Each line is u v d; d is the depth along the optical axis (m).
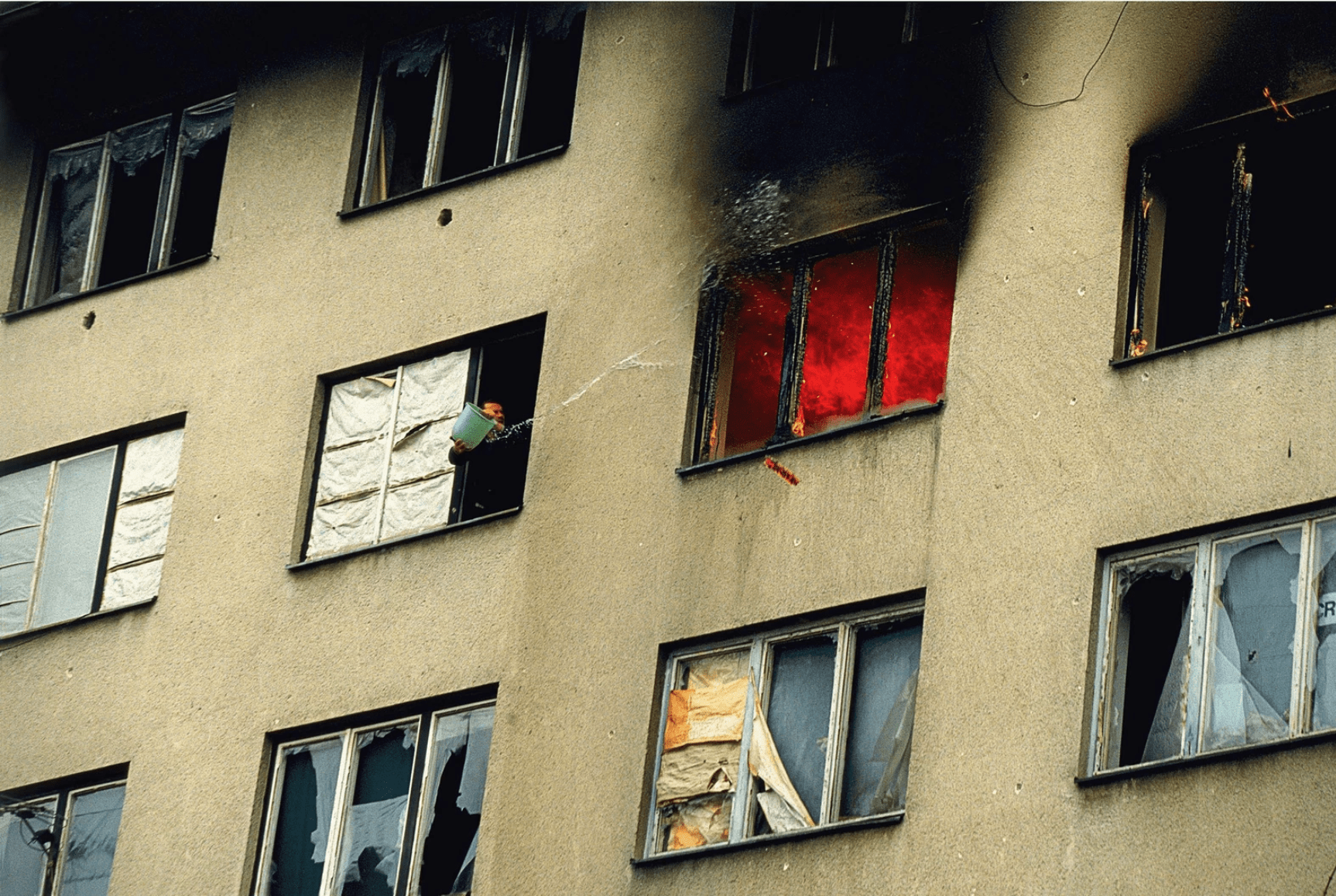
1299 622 32.00
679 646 37.50
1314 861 29.98
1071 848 31.97
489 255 42.69
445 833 38.91
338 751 40.53
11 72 51.12
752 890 34.66
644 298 40.47
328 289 44.44
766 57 41.81
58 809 43.34
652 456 39.00
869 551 35.91
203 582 43.19
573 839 36.94
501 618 39.34
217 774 41.28
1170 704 32.66
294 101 46.94
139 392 45.97
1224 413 33.28
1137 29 36.91
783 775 35.84
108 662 43.72
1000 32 38.44
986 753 33.38
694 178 40.97
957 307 36.72
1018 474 34.88
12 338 48.41
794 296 39.41
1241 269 35.03
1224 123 35.47
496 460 41.84
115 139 49.88
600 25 43.59
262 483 43.41
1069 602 33.53
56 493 46.56
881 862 33.62
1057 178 36.66
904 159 38.69
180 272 46.69
